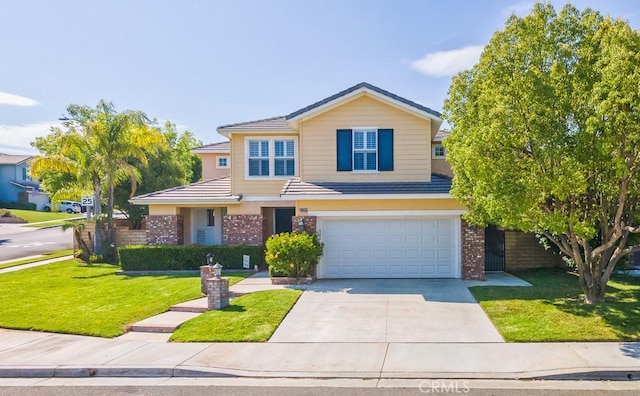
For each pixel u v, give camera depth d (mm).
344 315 12516
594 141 10188
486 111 11422
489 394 7680
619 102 9234
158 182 30516
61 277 19516
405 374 8594
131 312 13203
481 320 11797
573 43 11211
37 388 8500
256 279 17859
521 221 11352
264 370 8969
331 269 18094
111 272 20750
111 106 24438
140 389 8344
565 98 10531
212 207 22922
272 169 21516
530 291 14359
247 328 11375
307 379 8578
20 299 15109
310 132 19469
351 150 19344
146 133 24797
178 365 9227
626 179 10586
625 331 10328
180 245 20953
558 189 10266
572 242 12594
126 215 31016
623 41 9820
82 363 9430
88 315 13008
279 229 22594
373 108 19312
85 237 25344
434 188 17922
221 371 8961
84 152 24469
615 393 7656
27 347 10547
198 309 13234
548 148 10312
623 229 11273
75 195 27766
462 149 11938
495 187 11000
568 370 8430
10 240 35250
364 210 17750
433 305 13367
